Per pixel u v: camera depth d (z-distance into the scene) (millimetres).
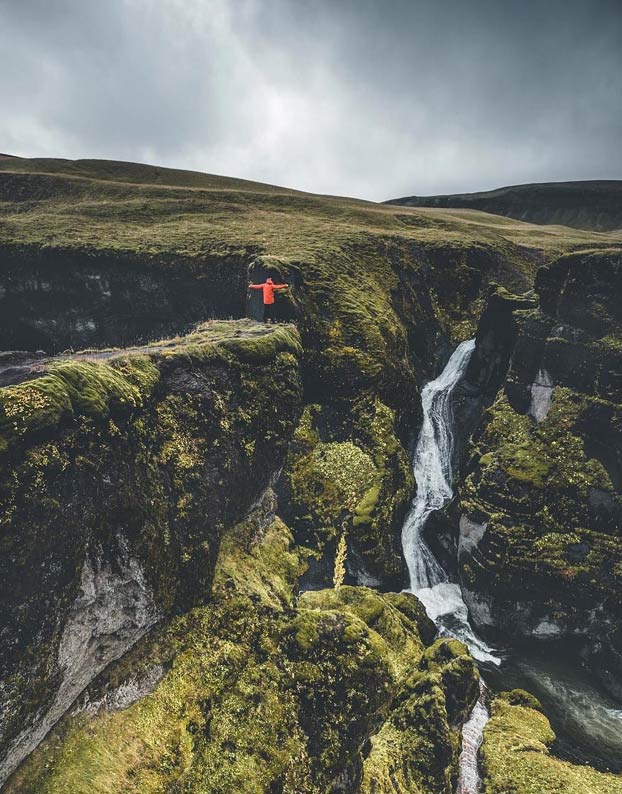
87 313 62156
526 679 31375
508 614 34219
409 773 21625
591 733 27234
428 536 42750
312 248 59969
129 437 18781
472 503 37531
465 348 57688
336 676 19250
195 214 81188
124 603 17422
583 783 22922
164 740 16594
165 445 21156
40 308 62750
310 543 38219
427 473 48719
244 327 36188
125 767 15148
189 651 19562
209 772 16094
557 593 32906
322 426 44219
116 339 62219
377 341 47531
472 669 26016
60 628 14539
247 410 27453
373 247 64688
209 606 21469
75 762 14492
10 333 63688
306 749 17438
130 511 17719
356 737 18469
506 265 72000
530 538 34312
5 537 12836
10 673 12820
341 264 57094
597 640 32219
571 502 34500
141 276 59938
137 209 81562
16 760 13500
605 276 36969
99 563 16219
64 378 16062
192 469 22281
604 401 35500
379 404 44875
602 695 30281
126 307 61344
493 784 22938
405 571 39906
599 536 33250
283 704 18359
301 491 40000
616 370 35156
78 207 82375
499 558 34500
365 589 32500
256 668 19469
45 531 13984
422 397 54469
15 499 13211
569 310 38719
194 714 17750
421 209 127688
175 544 20266
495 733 26031
